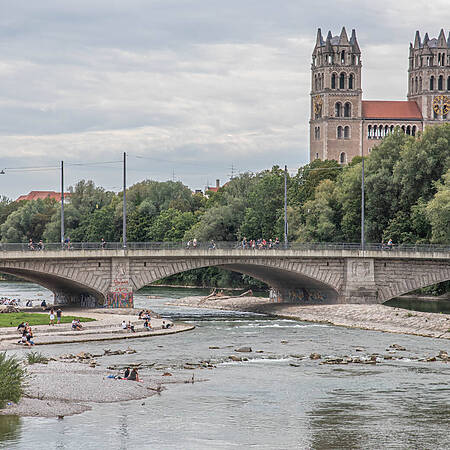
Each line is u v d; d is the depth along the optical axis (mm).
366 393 91312
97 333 135750
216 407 84250
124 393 89250
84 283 159875
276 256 174125
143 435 73812
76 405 83938
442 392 91875
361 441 72750
